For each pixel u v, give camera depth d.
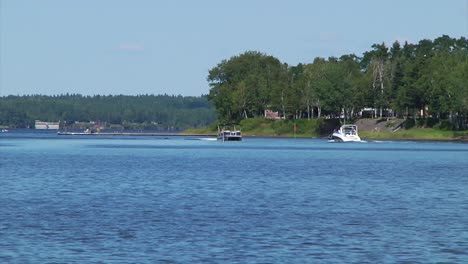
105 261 116.75
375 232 142.88
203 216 161.75
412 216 164.62
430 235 140.12
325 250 125.88
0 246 126.75
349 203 188.50
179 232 140.88
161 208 175.00
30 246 126.94
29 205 179.88
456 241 134.38
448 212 171.75
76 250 124.06
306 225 150.25
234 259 118.75
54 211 168.50
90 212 167.12
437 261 118.81
